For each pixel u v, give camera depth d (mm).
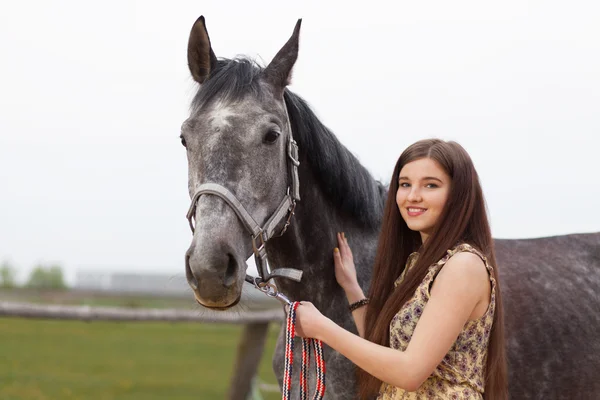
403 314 2342
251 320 6383
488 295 2295
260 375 10070
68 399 7625
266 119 2629
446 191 2393
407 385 2197
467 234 2402
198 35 2850
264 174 2617
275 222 2703
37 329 17312
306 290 3062
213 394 8359
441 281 2260
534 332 3303
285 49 2842
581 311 3451
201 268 2369
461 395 2262
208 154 2551
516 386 3227
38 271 43375
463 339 2293
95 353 12602
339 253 3074
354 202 3152
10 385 8383
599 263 3725
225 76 2713
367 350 2248
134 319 6094
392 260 2629
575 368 3324
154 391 8438
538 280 3482
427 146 2426
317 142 3041
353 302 2965
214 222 2445
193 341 15547
